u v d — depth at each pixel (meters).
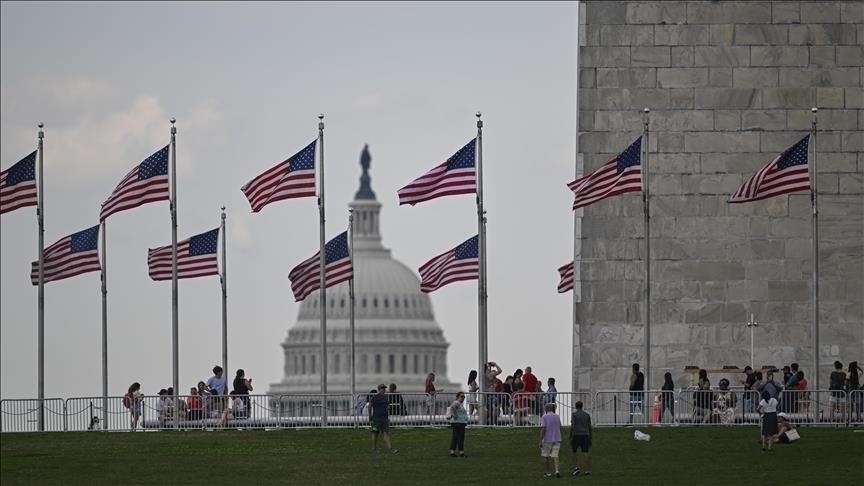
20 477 191.38
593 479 183.12
